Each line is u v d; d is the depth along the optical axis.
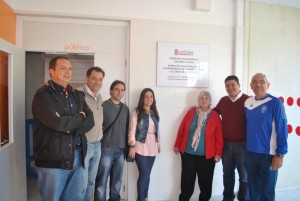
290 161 3.31
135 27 2.77
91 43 2.76
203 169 2.63
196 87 2.95
